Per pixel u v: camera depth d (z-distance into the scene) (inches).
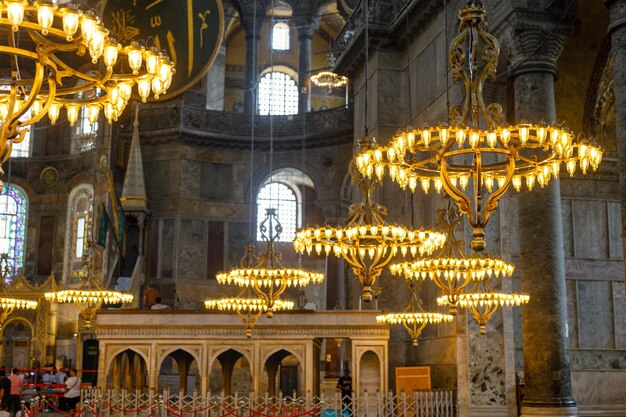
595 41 736.3
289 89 1461.6
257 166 1228.5
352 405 594.9
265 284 627.5
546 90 618.2
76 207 1264.8
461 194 374.6
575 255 797.9
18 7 309.9
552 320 588.4
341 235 471.8
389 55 887.7
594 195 814.5
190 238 1173.7
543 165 414.0
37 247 1268.5
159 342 665.6
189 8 916.0
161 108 1200.2
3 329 1108.5
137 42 363.6
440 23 778.2
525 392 594.2
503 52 655.1
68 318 1153.4
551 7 625.3
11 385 744.3
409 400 629.9
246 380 1029.8
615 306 792.3
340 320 669.3
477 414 676.1
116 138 1192.8
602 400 764.6
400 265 572.1
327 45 1485.0
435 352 750.5
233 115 1224.2
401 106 879.7
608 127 805.2
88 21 328.5
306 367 663.1
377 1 883.4
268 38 1465.3
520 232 611.5
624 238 466.3
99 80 368.5
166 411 601.9
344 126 1190.3
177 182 1184.2
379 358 666.2
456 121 366.0
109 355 662.5
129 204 1109.7
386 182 862.5
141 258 1088.2
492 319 692.7
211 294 1163.3
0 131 358.3
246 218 1209.4
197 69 912.9
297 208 1295.5
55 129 1299.2
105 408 606.9
